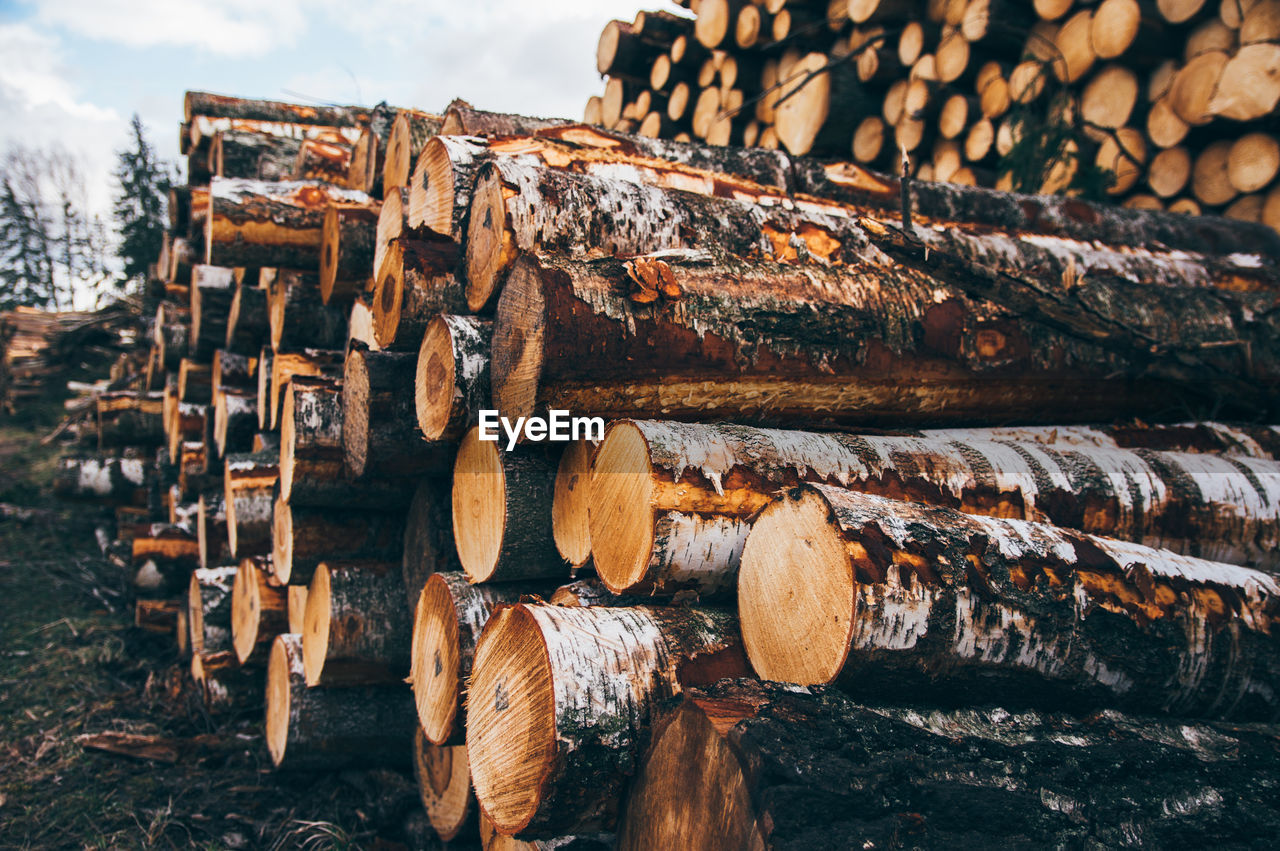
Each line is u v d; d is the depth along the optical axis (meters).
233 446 4.64
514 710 1.64
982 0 4.61
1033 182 4.40
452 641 2.21
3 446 10.07
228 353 5.09
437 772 2.70
